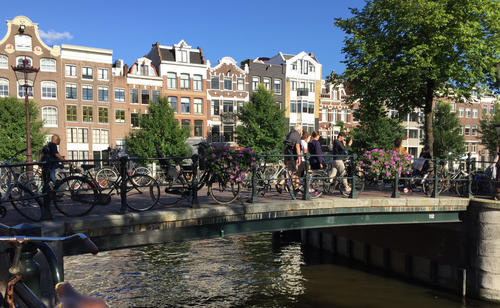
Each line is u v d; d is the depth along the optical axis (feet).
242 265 50.14
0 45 99.86
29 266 5.67
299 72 141.28
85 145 110.32
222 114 126.62
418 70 47.32
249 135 104.27
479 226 35.47
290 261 52.49
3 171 26.73
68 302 3.32
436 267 40.57
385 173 33.42
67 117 108.17
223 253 56.13
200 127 126.00
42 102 104.63
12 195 21.88
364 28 55.42
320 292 40.52
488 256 34.96
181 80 123.13
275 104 109.19
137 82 117.19
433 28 48.67
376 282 43.39
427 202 33.88
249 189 35.83
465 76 48.60
